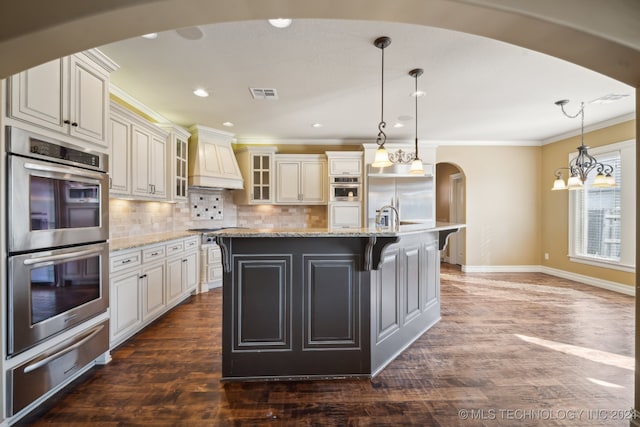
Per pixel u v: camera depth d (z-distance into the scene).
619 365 2.32
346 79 3.07
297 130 5.03
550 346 2.64
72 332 2.00
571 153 5.09
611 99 3.62
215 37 2.32
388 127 4.83
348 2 1.36
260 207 5.67
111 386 2.04
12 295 1.59
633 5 1.41
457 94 3.47
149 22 1.42
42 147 1.76
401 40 2.38
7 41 1.34
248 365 2.13
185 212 4.79
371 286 2.19
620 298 4.05
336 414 1.77
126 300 2.63
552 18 1.37
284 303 2.15
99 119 2.22
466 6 1.35
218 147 4.82
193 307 3.74
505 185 5.77
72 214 1.96
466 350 2.58
